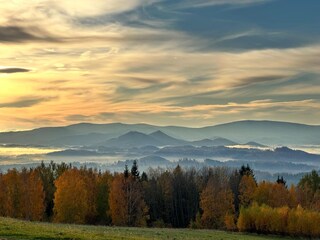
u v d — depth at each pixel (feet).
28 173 328.49
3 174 329.11
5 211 291.99
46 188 352.69
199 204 395.55
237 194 413.59
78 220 290.15
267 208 298.97
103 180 339.16
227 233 271.90
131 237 130.62
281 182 413.39
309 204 357.20
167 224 372.17
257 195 354.33
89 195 321.93
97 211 327.67
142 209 339.57
